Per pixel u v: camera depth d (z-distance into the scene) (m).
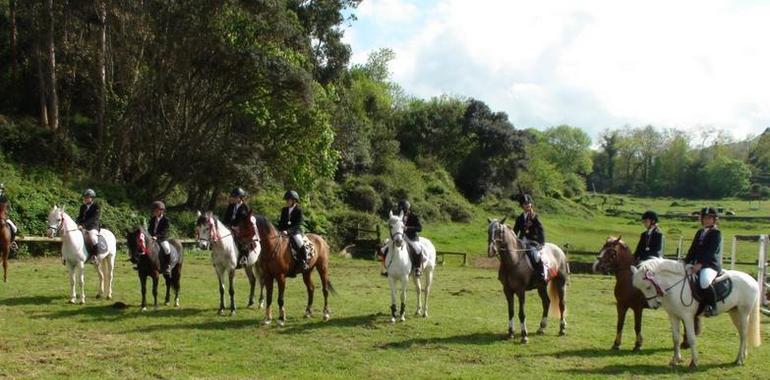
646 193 113.62
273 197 38.00
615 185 121.06
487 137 60.91
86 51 31.98
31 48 33.12
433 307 15.61
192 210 32.88
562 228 54.34
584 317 14.93
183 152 30.94
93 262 14.59
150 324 12.31
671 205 88.50
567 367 10.01
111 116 32.16
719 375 9.70
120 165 31.73
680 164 112.00
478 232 47.06
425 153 61.38
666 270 10.12
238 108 30.73
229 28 29.06
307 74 29.69
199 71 29.67
